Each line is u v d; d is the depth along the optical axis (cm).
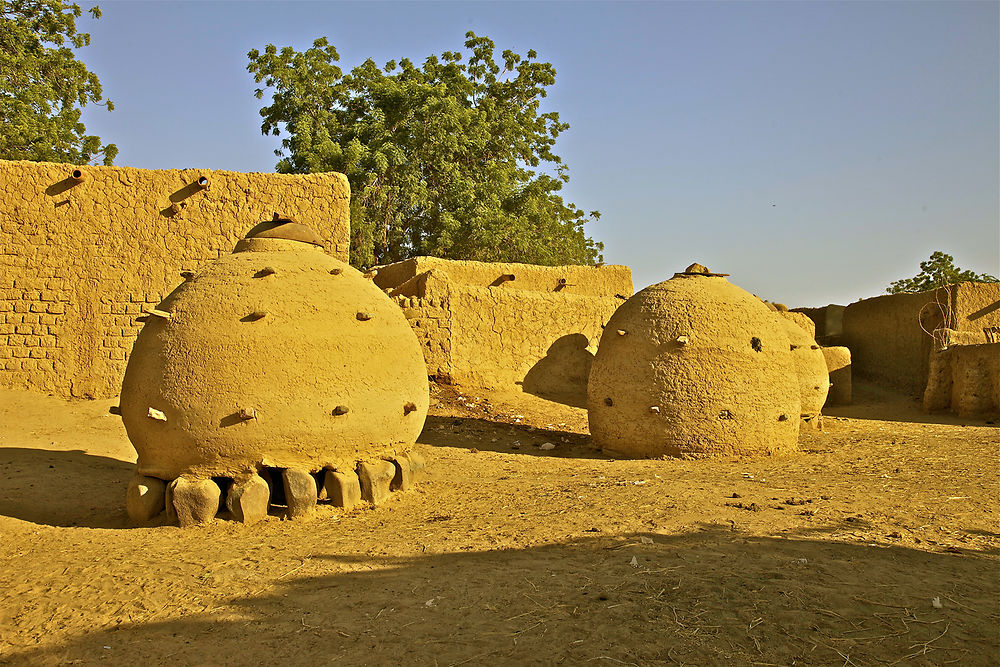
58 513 652
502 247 2611
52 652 358
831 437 1109
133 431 602
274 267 627
